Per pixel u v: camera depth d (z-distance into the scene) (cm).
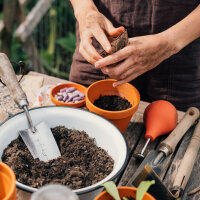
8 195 61
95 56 107
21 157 89
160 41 108
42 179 84
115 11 130
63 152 95
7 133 91
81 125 100
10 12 237
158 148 99
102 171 89
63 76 297
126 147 87
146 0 123
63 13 299
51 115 99
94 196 79
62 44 286
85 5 123
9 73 96
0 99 118
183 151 104
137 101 105
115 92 115
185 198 88
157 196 83
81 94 119
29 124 96
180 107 149
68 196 50
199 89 147
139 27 130
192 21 113
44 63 290
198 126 108
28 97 121
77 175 85
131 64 106
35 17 252
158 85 145
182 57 135
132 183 83
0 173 68
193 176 96
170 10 122
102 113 100
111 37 119
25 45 258
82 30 118
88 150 95
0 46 257
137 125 114
